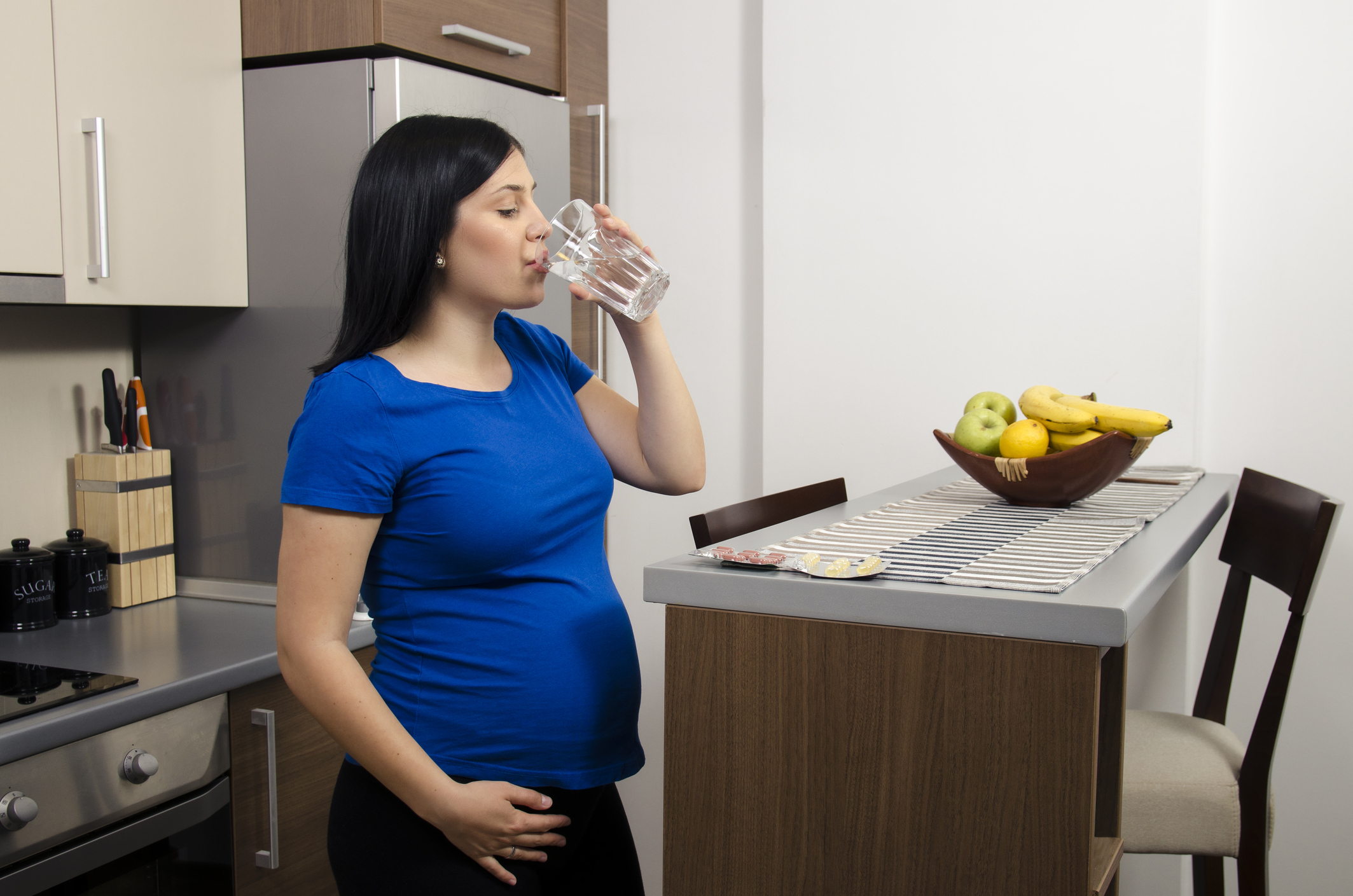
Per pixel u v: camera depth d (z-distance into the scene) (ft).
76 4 5.19
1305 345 6.47
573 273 3.79
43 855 4.17
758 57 7.80
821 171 7.32
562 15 7.59
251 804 5.13
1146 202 6.49
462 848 3.29
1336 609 6.50
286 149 6.07
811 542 4.06
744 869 3.49
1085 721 3.00
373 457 3.22
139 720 4.53
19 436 6.01
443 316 3.52
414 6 6.10
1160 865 6.63
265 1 6.16
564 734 3.49
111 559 6.11
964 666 3.15
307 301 6.05
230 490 6.36
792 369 7.51
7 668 4.88
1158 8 6.37
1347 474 6.44
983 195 6.89
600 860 3.83
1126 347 6.60
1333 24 6.27
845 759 3.33
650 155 8.18
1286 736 6.68
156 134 5.62
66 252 5.18
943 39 6.91
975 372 7.00
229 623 5.77
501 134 3.53
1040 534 4.17
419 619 3.46
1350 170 6.31
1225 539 5.65
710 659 3.52
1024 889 3.10
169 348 6.50
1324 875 6.66
